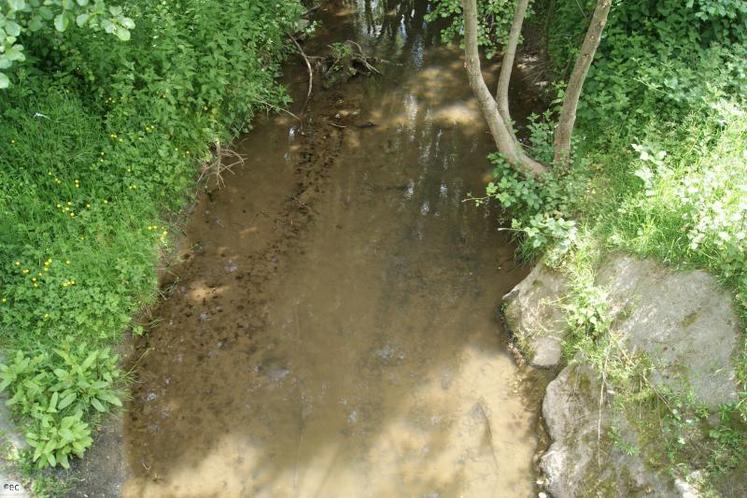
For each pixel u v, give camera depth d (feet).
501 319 20.12
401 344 19.40
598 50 23.73
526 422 17.61
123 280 18.81
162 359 18.78
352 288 20.99
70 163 19.97
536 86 29.01
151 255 20.17
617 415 15.60
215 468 16.48
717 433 13.69
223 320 19.85
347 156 26.25
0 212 17.89
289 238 22.58
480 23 30.89
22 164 19.39
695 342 15.20
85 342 16.99
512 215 22.62
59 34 20.03
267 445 16.98
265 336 19.52
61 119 20.43
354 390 18.24
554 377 18.11
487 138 27.14
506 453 16.90
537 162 21.88
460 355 19.17
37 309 17.07
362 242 22.58
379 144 26.89
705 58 21.54
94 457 16.07
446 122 28.07
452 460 16.72
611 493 14.62
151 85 21.43
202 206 23.38
